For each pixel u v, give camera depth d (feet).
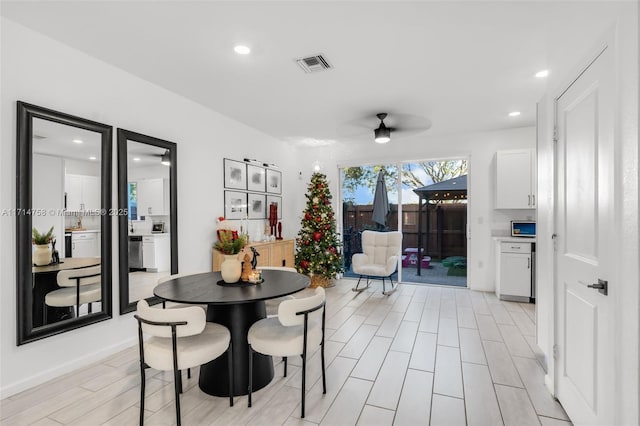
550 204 7.36
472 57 8.96
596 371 5.28
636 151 4.09
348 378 8.02
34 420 6.40
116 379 7.99
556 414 6.57
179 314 5.82
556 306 7.07
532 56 8.87
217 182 13.79
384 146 18.72
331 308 13.80
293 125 15.66
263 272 9.62
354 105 12.82
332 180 19.92
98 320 8.99
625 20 4.33
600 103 5.13
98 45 8.46
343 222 20.38
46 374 7.89
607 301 4.87
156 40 8.20
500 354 9.32
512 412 6.64
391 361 8.91
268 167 17.42
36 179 7.77
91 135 9.00
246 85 10.96
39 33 7.88
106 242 9.25
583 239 5.82
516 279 14.65
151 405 6.90
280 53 8.80
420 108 13.09
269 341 6.66
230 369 6.93
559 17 7.09
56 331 8.04
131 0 6.61
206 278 8.70
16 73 7.50
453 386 7.63
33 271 7.68
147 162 10.62
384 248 17.13
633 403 4.19
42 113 7.85
